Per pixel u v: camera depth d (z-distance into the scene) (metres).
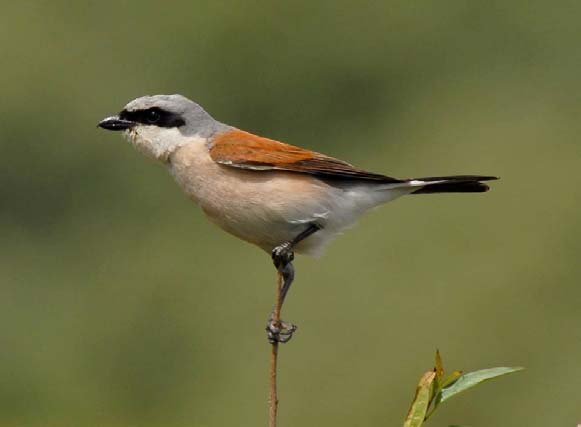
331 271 15.16
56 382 16.88
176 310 16.88
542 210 15.59
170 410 15.95
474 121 19.05
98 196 19.70
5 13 20.62
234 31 21.22
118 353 16.95
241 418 14.91
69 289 18.55
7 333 17.53
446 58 20.95
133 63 20.92
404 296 14.75
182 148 7.34
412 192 7.41
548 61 20.23
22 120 20.09
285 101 21.16
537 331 14.24
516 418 13.67
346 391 14.11
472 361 14.04
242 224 7.25
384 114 20.73
